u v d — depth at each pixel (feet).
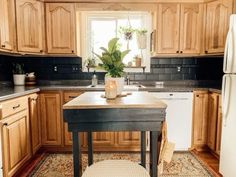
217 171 8.07
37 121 9.43
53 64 11.51
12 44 9.04
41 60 11.44
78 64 11.59
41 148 10.05
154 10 10.43
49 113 9.79
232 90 6.81
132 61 11.73
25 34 9.62
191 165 8.55
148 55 11.71
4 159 6.48
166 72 11.65
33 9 9.88
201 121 9.94
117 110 4.60
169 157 4.64
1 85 9.92
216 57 11.36
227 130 7.11
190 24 10.46
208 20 10.16
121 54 5.94
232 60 6.82
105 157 9.36
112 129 4.66
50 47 10.51
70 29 10.47
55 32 10.47
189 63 11.55
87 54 11.94
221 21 9.58
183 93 9.71
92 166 4.54
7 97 6.54
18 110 7.49
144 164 6.62
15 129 7.22
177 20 10.43
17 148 7.38
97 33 12.05
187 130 9.89
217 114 9.03
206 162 8.87
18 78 10.60
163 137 4.65
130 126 4.66
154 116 4.64
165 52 10.59
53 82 11.44
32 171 7.98
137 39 11.47
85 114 4.58
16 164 7.30
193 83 11.49
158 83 11.29
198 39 10.50
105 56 5.88
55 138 9.92
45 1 10.30
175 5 10.37
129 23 11.93
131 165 4.57
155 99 5.42
